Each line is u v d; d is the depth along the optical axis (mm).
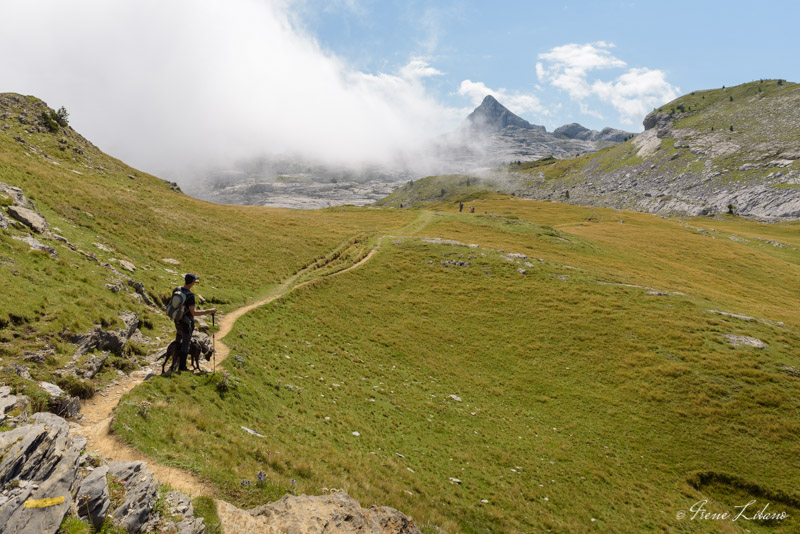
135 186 73875
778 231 183750
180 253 49688
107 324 20188
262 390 24531
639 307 55625
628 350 46188
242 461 13633
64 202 45125
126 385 17078
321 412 26016
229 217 76000
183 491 10312
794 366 41594
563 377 42562
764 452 32188
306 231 79000
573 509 25078
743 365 41938
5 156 48844
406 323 50781
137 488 8977
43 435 8742
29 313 17203
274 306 43656
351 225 91500
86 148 81062
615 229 121062
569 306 56500
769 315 60094
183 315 17891
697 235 119938
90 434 11750
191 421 14875
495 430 32688
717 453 32312
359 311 51094
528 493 25375
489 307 56812
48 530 7168
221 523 9352
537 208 166250
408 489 20750
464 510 21266
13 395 11891
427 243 77125
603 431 34781
